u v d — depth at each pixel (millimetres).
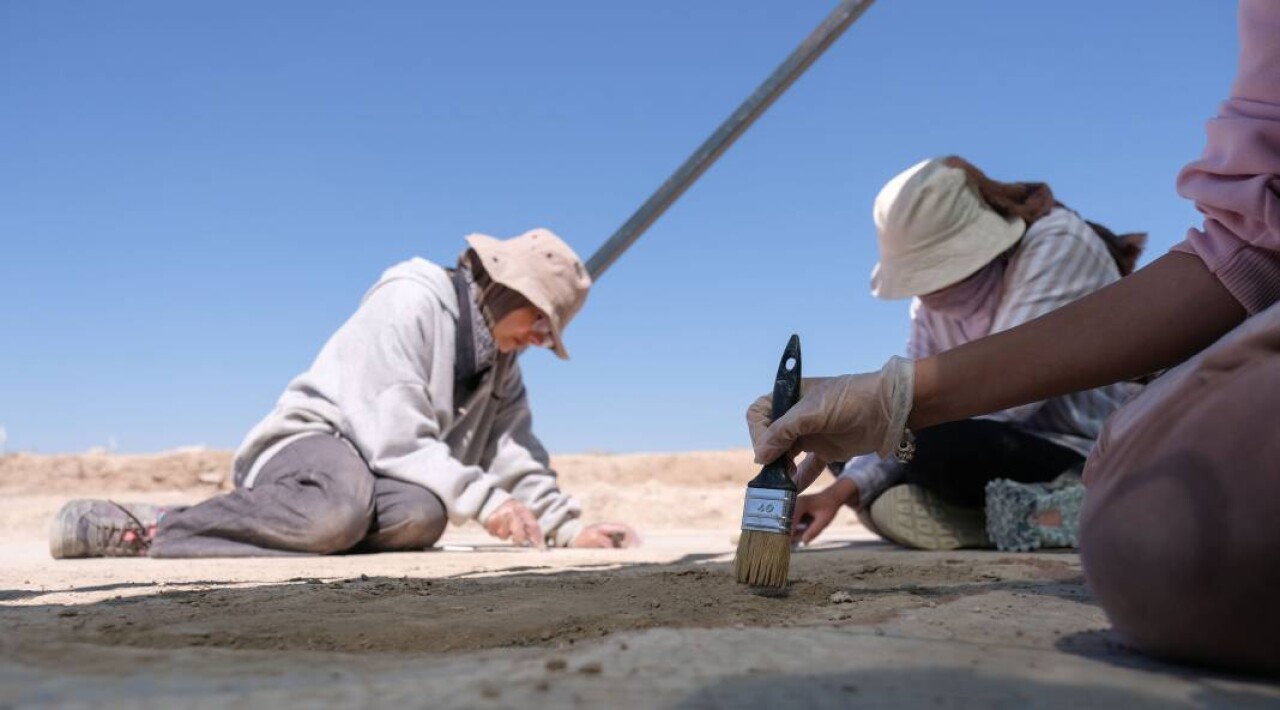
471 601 1951
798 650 1219
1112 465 1316
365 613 1769
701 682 1044
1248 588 1116
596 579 2430
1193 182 1524
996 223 3963
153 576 2918
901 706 962
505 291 4617
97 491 11648
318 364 4512
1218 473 1164
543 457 5035
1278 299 1460
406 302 4438
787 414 1805
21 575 2971
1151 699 1018
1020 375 1625
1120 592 1236
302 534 3959
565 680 1050
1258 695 1060
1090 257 3941
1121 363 1581
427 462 4254
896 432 1702
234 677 1085
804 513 4258
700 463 13039
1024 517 3777
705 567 3068
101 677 1070
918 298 4711
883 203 4117
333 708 929
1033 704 979
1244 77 1498
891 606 1808
